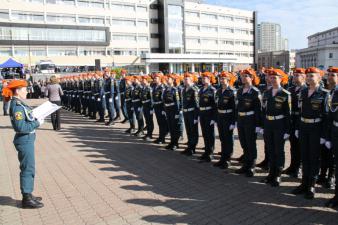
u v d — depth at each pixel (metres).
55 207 5.95
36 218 5.55
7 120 17.84
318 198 6.00
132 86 12.27
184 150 9.44
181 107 9.90
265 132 6.75
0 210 5.91
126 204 5.93
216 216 5.36
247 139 7.25
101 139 11.66
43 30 57.78
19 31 55.72
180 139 11.19
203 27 78.31
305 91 6.20
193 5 75.81
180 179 7.19
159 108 10.53
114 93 14.81
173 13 71.69
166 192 6.45
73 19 61.50
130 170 7.94
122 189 6.68
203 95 8.43
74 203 6.08
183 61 67.19
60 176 7.66
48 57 58.16
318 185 6.69
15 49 55.66
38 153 9.93
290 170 7.33
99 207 5.86
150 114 11.29
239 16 85.56
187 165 8.24
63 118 17.48
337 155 5.63
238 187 6.62
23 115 5.79
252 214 5.39
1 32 54.41
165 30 70.69
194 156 9.07
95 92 15.86
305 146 6.11
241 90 7.41
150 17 70.50
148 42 70.25
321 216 5.29
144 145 10.55
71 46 60.84
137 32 68.69
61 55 59.81
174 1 71.44
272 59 115.81
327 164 6.59
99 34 63.31
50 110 6.32
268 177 6.81
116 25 66.19
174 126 9.80
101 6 64.38
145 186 6.82
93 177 7.50
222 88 7.99
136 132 12.17
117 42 66.38
